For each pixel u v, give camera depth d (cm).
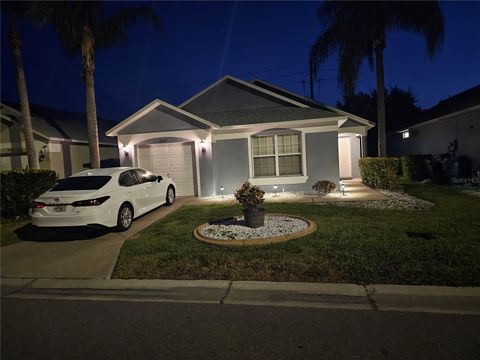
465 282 425
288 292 442
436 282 430
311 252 561
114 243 713
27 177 1084
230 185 1319
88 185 798
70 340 354
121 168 916
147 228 808
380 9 1368
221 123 1306
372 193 1203
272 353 312
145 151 1346
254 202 717
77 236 799
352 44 1418
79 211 727
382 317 369
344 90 1502
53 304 452
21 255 664
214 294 452
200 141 1287
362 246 574
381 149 1430
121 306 434
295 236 643
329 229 696
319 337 335
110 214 768
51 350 337
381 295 416
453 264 479
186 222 844
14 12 1221
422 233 641
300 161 1291
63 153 1772
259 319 379
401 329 343
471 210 838
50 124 1830
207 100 1477
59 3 1191
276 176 1299
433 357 295
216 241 632
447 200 1001
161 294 465
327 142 1263
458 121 1514
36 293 493
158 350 327
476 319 356
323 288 443
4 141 1655
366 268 481
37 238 804
